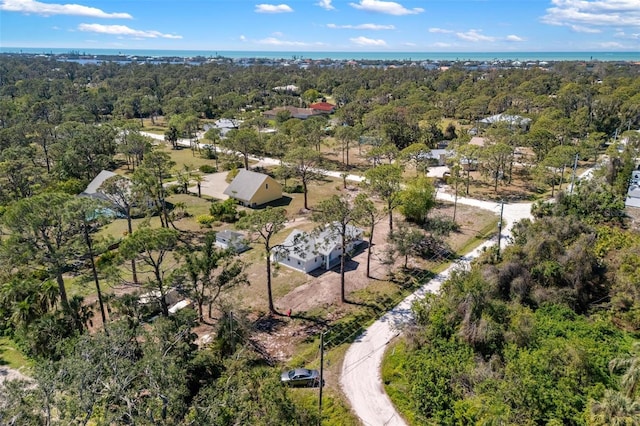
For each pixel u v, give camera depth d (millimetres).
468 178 71312
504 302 37500
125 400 21781
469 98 142500
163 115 155125
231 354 31969
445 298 35219
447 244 52094
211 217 59250
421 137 95688
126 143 88750
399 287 42906
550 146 80750
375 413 27766
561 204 55750
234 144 83250
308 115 140000
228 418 22469
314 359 32812
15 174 65062
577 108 118625
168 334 29125
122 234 54656
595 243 44500
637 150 76875
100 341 24578
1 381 30125
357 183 77438
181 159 96562
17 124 98062
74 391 20688
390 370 31297
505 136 82312
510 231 54812
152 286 33875
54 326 31688
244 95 178125
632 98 111500
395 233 49000
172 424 21359
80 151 78438
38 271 41688
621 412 22750
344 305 39969
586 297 39094
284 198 70312
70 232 36094
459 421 25906
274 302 40375
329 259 47094
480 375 28406
